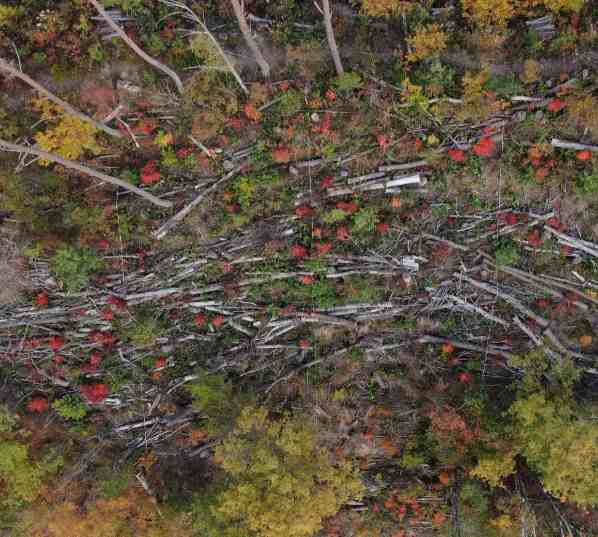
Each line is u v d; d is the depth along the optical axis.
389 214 16.19
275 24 14.84
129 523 16.06
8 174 14.45
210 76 14.36
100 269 16.09
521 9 14.36
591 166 15.03
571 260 16.12
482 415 15.91
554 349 16.50
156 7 14.29
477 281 16.55
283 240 16.17
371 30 14.90
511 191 15.69
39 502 15.59
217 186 15.66
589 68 14.51
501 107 14.78
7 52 13.94
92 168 15.10
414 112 14.91
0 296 15.84
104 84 14.45
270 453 13.94
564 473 13.55
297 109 14.90
